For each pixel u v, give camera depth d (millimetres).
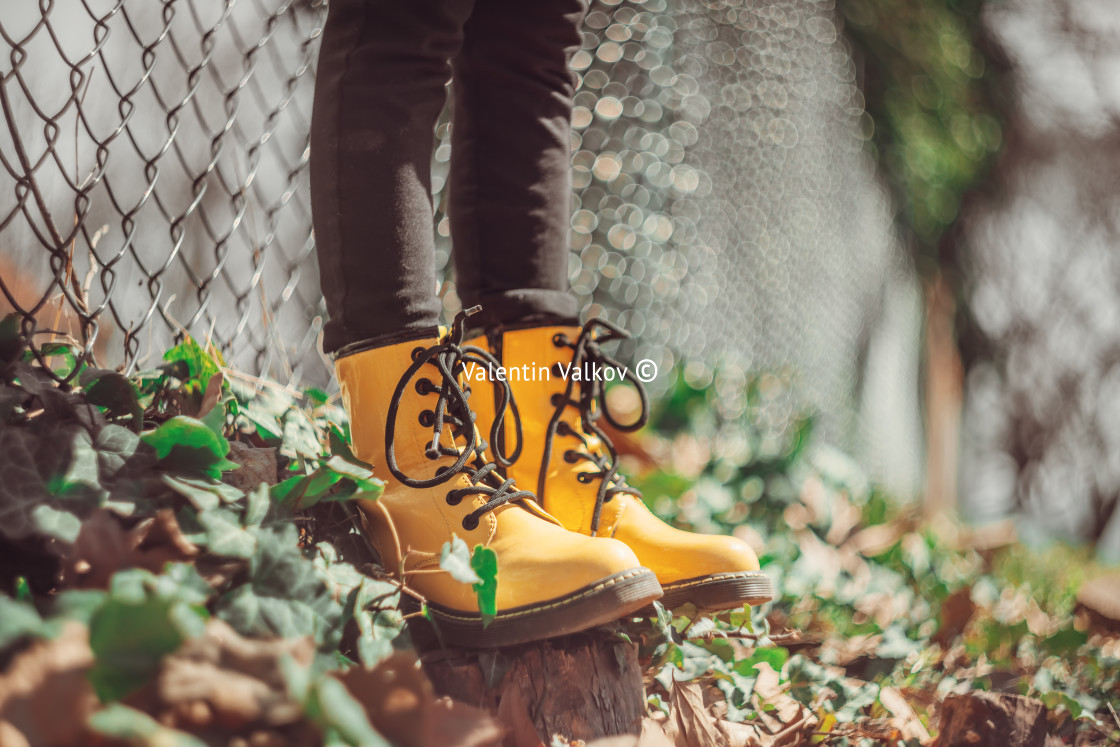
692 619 1023
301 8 1604
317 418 1174
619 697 900
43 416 771
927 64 5656
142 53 1136
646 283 3162
